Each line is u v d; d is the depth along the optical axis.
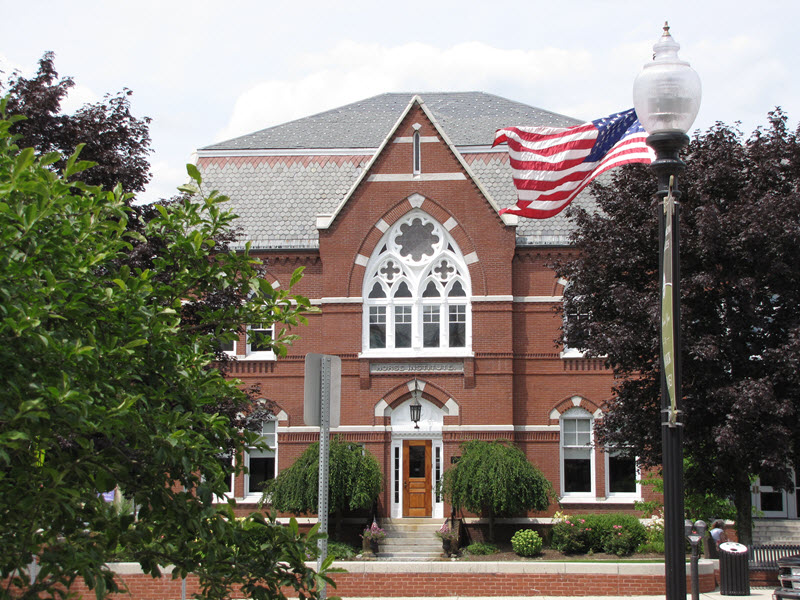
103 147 23.22
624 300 21.02
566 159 18.30
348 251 32.44
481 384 31.58
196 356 9.52
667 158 9.67
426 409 32.00
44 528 8.22
